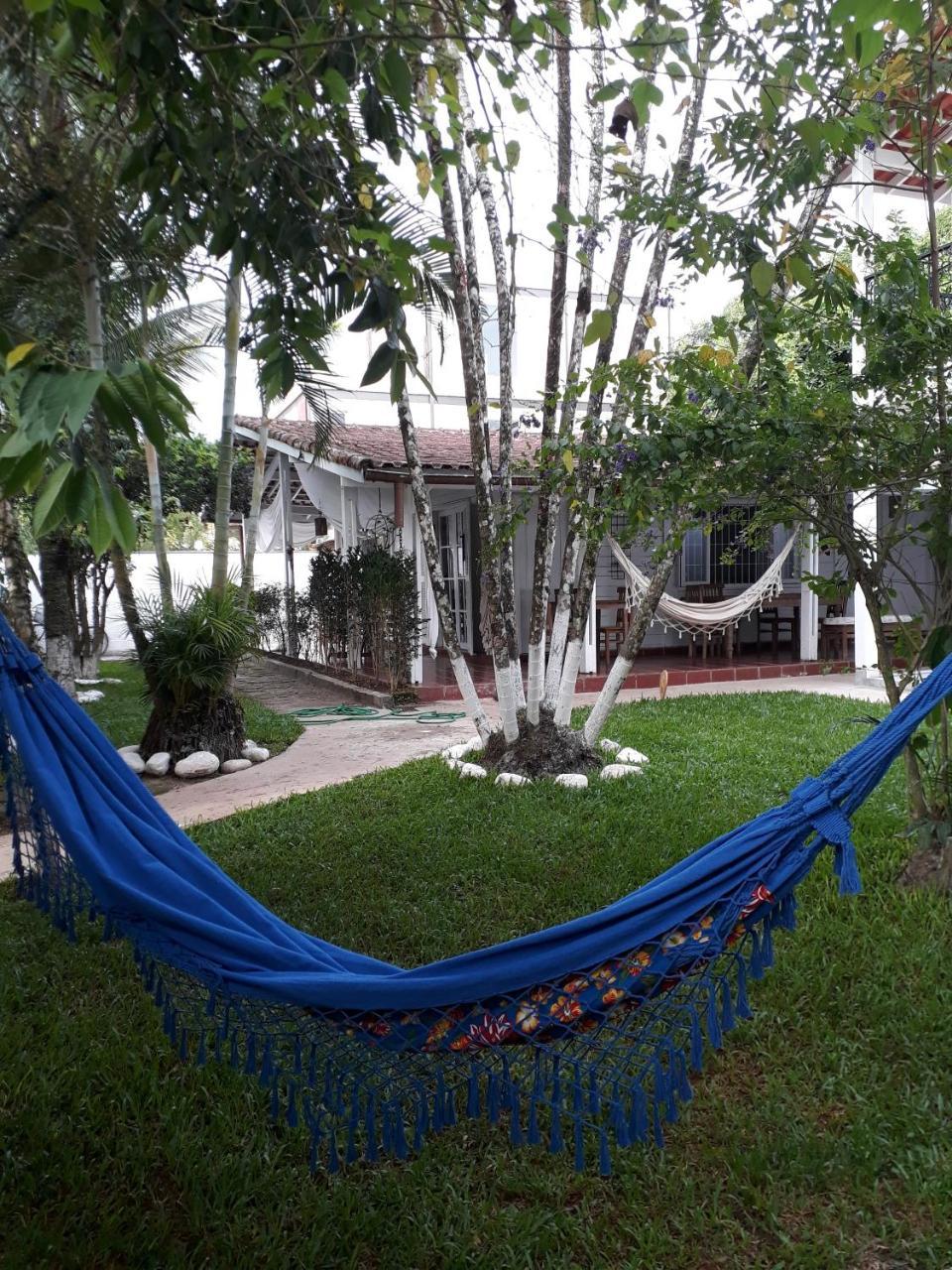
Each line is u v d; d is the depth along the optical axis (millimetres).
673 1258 2006
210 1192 2242
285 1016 2061
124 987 3299
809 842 2016
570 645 6297
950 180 3867
